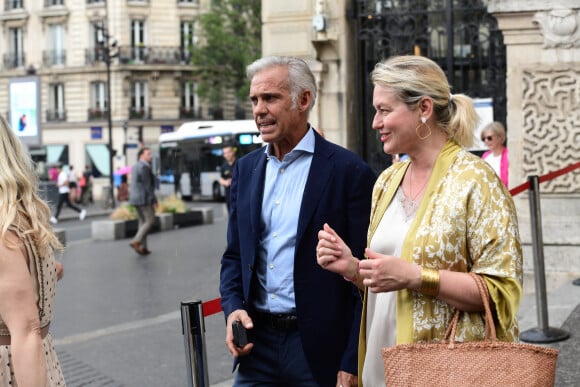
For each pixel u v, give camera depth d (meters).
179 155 36.19
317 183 3.34
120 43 54.19
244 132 33.22
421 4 12.55
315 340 3.27
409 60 2.76
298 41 12.90
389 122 2.74
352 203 3.34
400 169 2.90
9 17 56.59
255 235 3.39
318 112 12.76
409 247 2.65
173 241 18.00
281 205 3.38
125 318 8.95
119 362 6.86
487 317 2.49
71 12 55.28
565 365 5.34
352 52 12.92
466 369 2.34
